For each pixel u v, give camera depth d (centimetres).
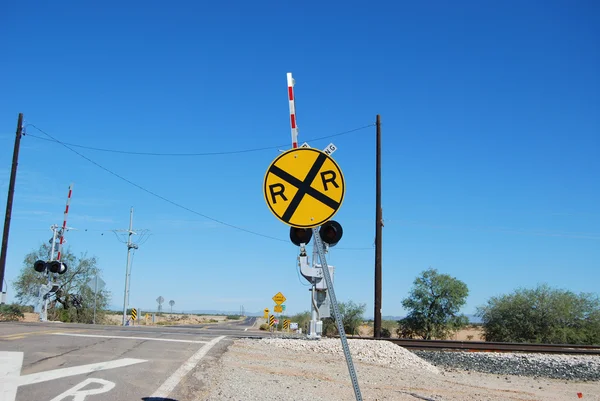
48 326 1842
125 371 959
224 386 915
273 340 1658
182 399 797
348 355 533
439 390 1238
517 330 3650
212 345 1423
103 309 4478
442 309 4091
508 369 1788
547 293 3700
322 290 1689
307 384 1066
